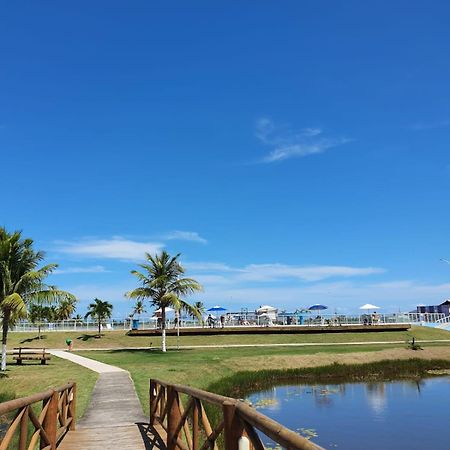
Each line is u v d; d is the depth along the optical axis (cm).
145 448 981
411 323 6291
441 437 1692
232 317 6084
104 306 5938
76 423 1295
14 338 5253
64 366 2942
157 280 4200
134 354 3891
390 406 2262
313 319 6003
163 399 1140
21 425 618
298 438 303
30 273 2797
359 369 3356
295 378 3153
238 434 465
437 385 2878
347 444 1638
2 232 2839
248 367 3297
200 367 2925
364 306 6322
